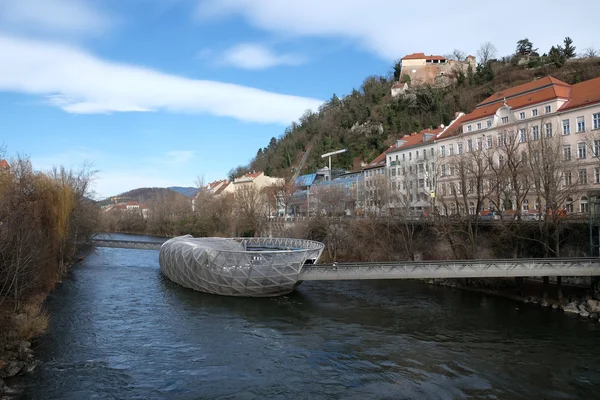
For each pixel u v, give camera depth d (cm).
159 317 2975
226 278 3644
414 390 1759
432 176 6209
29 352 2131
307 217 6912
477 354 2209
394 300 3609
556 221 3525
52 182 3906
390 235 5316
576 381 1847
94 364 2036
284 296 3762
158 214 12081
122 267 5641
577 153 4825
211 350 2281
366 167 9106
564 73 9244
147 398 1680
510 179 4391
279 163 15975
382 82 15675
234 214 8738
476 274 3119
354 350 2286
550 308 3206
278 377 1906
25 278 2734
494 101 6350
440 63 15012
